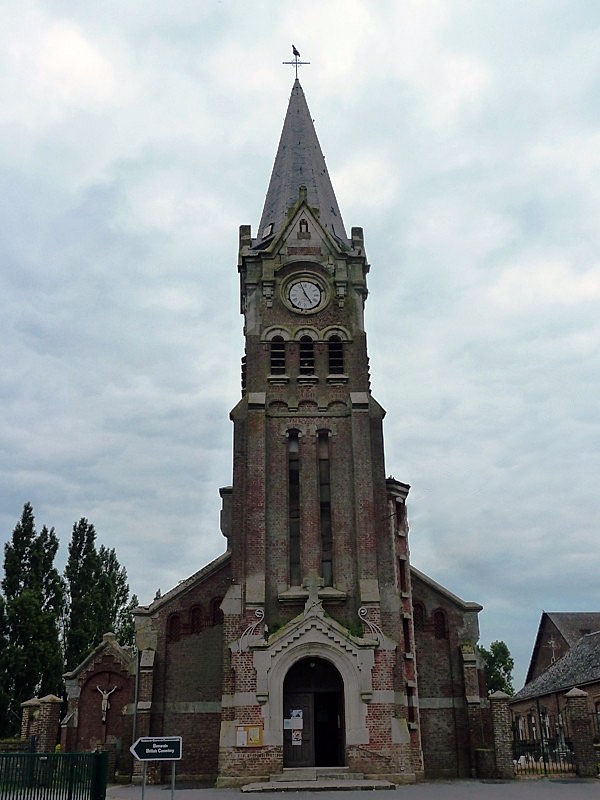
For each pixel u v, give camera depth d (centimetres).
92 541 7112
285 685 3372
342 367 3909
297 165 4672
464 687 3838
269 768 3105
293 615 3412
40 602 5716
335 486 3681
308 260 4084
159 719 3644
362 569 3472
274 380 3847
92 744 4194
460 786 3053
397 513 3938
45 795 2205
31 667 5353
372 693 3228
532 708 6962
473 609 4009
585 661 6066
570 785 3077
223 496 4578
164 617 3816
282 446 3738
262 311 3991
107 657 4366
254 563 3450
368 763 3130
